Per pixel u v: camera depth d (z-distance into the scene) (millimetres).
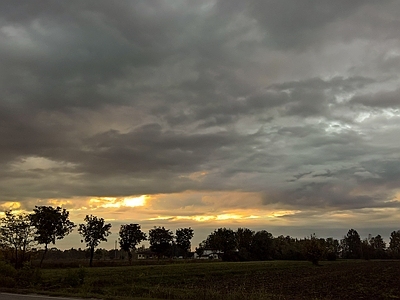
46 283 32875
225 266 80812
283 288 39125
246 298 21969
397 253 174125
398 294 32562
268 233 140500
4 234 34219
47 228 51656
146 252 175500
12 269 29328
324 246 96625
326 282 46188
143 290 29141
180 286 38875
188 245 137375
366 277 53250
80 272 31812
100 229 87750
